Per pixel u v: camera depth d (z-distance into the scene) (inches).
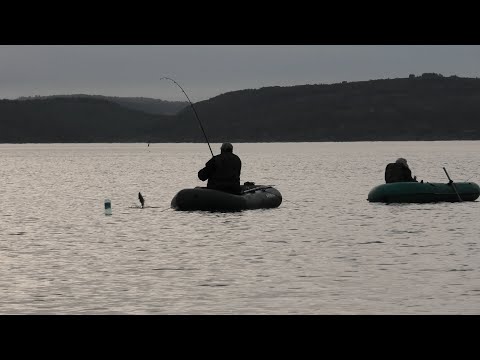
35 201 1454.2
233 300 566.6
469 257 743.7
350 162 3649.1
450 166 3053.6
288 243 842.8
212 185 1131.3
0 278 646.5
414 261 721.6
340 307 545.3
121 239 882.8
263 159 4210.1
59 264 716.0
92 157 5118.1
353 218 1075.3
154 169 3053.6
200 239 875.4
